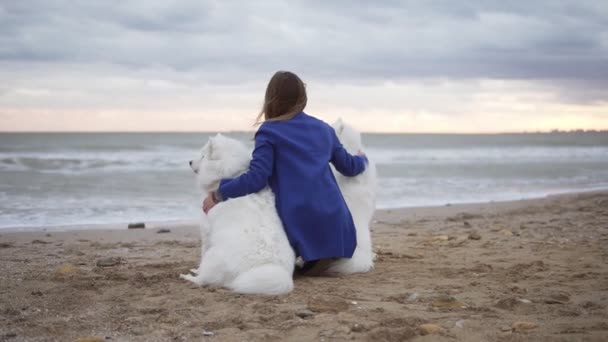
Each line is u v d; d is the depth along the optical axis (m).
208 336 3.30
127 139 51.91
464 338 3.21
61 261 5.91
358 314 3.68
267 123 4.63
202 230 4.68
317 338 3.23
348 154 4.90
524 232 8.08
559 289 4.42
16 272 5.17
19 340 3.25
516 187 16.92
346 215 4.74
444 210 11.68
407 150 34.38
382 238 7.73
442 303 3.93
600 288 4.45
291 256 4.40
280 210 4.52
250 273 4.16
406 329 3.27
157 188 14.95
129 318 3.65
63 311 3.85
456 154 32.78
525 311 3.79
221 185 4.46
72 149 27.33
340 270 4.91
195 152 27.48
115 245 7.21
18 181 15.69
